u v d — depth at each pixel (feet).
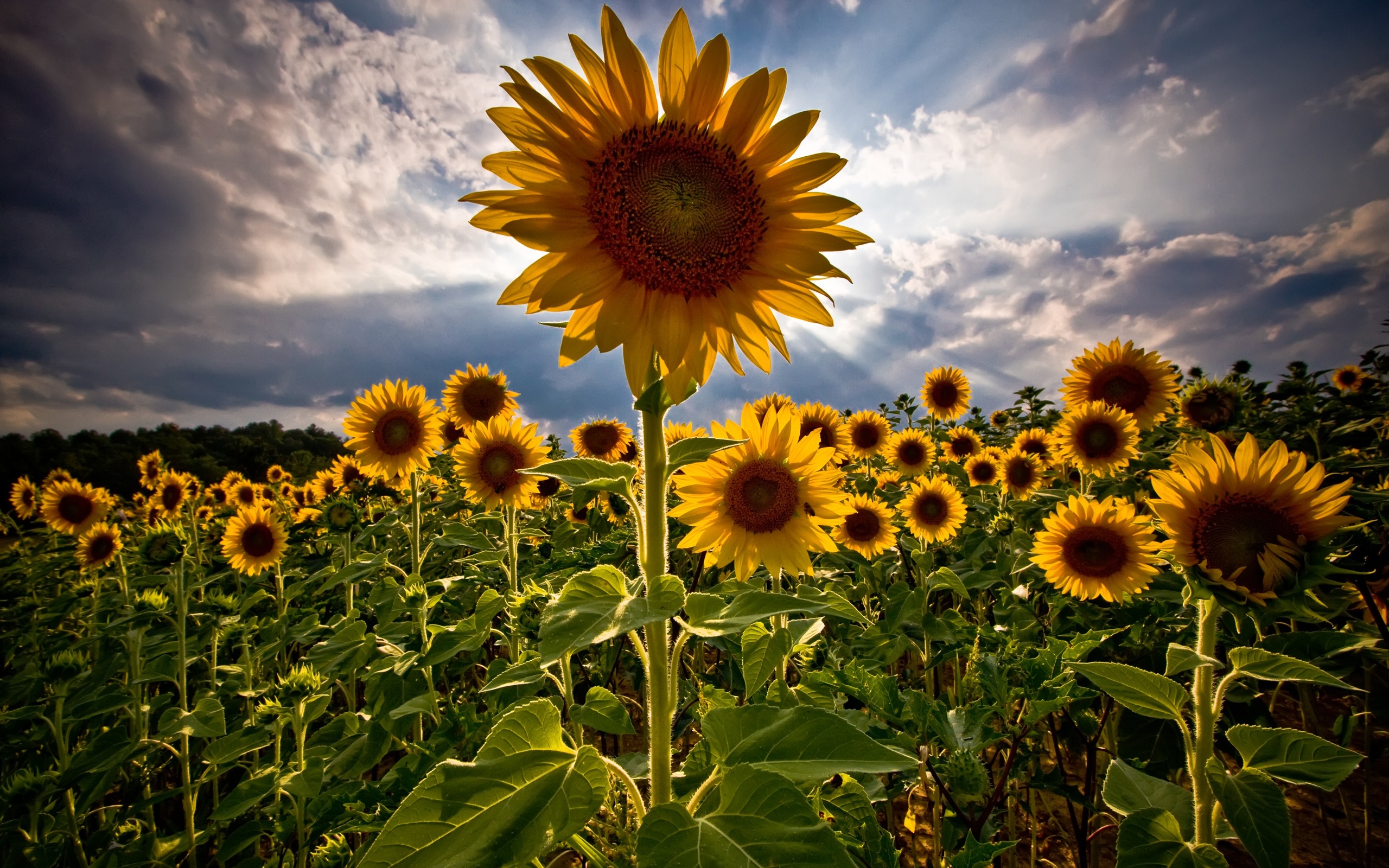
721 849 4.31
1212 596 7.53
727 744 5.44
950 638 13.39
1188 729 7.43
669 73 6.63
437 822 4.50
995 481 28.27
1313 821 14.55
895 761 4.73
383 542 25.26
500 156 6.17
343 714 13.87
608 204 6.27
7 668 21.17
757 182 6.77
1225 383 19.58
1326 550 7.28
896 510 23.86
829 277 6.55
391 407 19.67
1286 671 6.66
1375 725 15.58
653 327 6.41
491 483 17.98
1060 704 8.25
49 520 26.04
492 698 12.14
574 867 8.36
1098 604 14.97
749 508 10.67
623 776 5.61
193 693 18.90
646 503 6.26
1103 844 13.25
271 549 21.06
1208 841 7.05
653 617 4.77
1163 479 8.08
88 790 12.84
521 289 6.38
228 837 11.55
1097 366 23.00
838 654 13.41
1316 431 15.01
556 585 13.23
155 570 16.94
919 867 12.26
